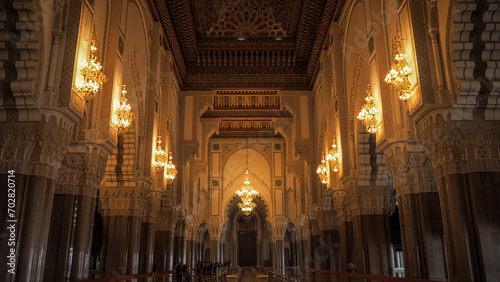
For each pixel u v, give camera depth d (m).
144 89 12.12
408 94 7.17
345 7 12.23
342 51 12.73
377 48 8.80
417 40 6.95
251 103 21.41
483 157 6.29
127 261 11.00
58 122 6.40
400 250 16.38
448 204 6.41
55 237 7.89
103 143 8.35
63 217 7.96
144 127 12.05
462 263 6.03
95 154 8.27
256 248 34.38
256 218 34.72
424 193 8.12
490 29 6.03
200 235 29.80
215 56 17.45
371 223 11.08
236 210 33.47
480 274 5.94
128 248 11.05
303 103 17.89
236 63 17.88
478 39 6.17
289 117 21.80
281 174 26.66
